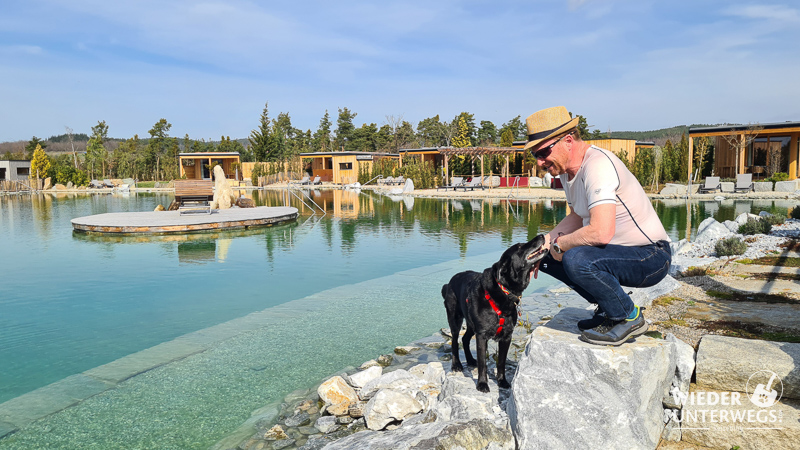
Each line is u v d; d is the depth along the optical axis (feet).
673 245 27.55
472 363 12.89
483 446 8.38
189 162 182.70
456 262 30.91
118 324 18.83
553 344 8.54
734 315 13.51
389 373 12.36
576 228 9.34
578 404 8.17
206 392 12.84
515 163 132.46
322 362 14.75
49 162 159.94
